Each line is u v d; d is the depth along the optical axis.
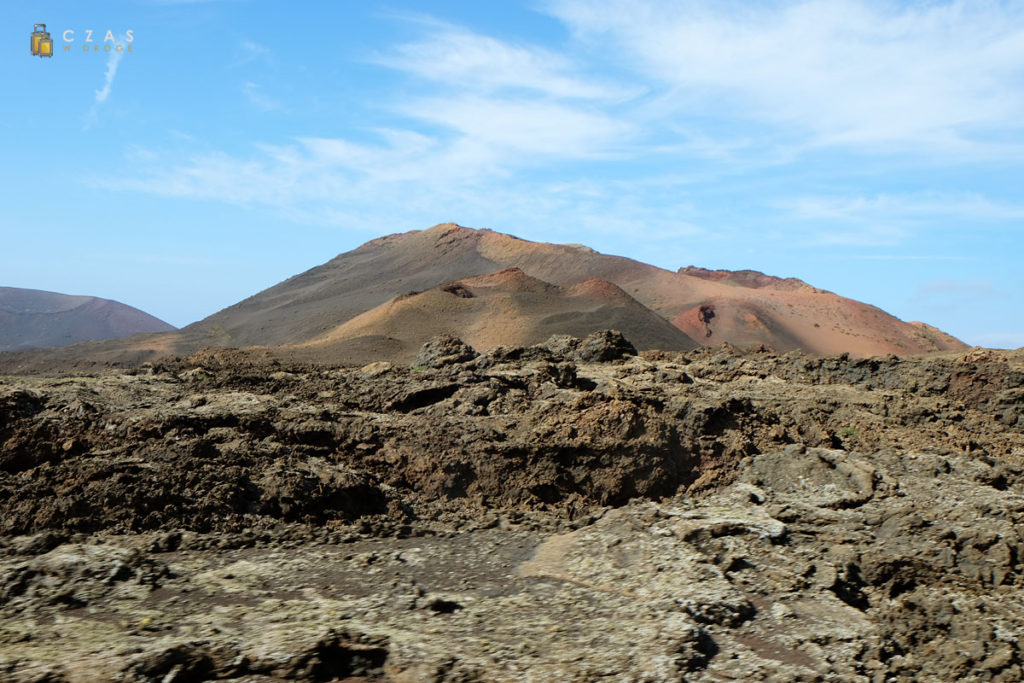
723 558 17.28
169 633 11.99
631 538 17.83
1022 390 33.41
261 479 18.06
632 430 22.17
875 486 22.05
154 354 148.25
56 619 12.20
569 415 22.56
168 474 17.34
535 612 14.48
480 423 23.06
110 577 13.53
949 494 22.14
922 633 16.16
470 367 28.03
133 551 14.34
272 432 21.11
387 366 30.59
